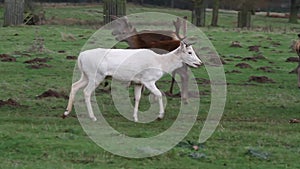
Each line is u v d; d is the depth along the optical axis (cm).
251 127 1819
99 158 1381
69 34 3959
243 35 4412
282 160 1438
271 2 8169
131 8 6781
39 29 4400
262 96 2386
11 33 4084
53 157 1371
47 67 2878
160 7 7625
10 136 1498
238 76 2839
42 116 1872
